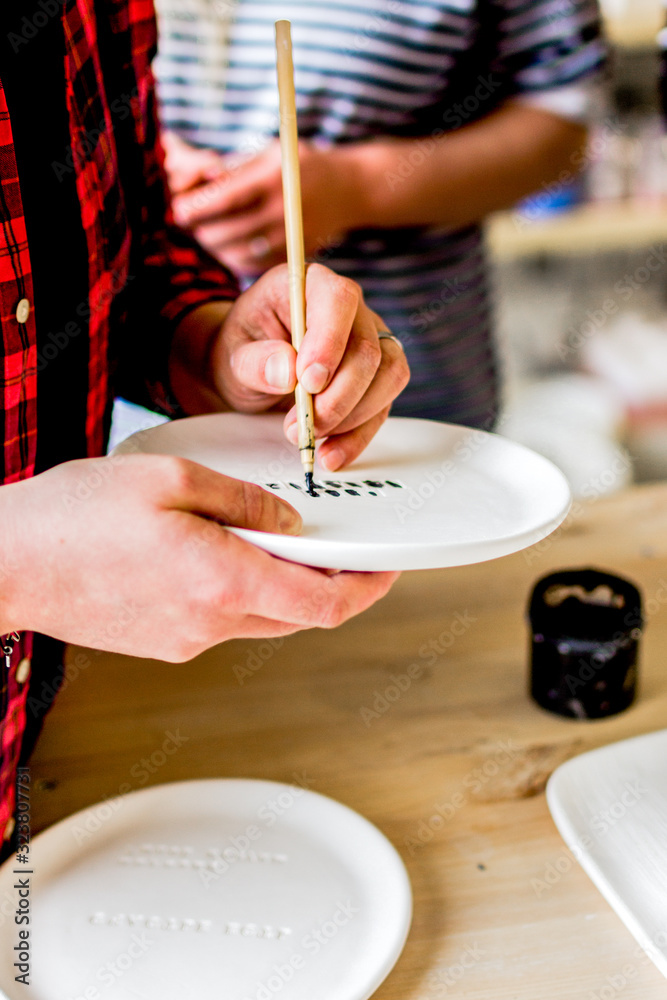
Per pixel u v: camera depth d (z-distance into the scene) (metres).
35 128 0.51
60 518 0.40
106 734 0.66
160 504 0.39
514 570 0.88
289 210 0.51
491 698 0.69
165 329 0.71
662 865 0.50
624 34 2.07
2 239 0.46
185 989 0.44
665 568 0.86
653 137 2.15
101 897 0.50
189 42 1.09
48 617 0.42
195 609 0.40
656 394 2.16
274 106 1.07
